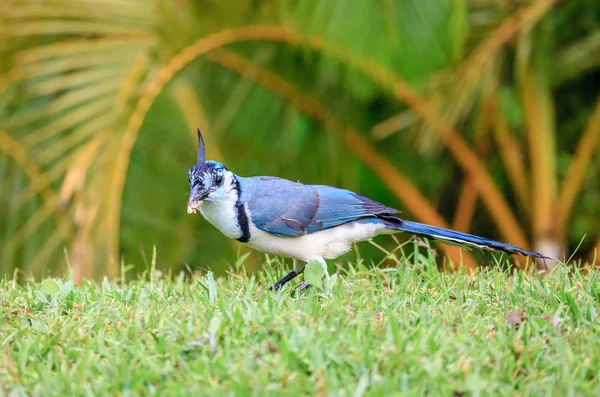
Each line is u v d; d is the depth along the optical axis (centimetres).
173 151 1389
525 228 1764
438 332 774
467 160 1583
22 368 728
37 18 1316
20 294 962
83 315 858
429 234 1043
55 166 1309
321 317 806
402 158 1644
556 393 666
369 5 1377
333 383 683
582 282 955
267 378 681
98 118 1294
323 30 1394
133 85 1311
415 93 1472
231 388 668
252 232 1015
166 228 1395
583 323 812
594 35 1633
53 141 1309
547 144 1586
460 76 1473
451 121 1505
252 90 1527
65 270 1287
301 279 1098
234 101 1510
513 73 1628
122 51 1323
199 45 1359
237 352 729
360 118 1586
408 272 1014
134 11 1334
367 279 1026
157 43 1339
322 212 1020
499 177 1791
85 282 1025
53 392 684
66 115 1298
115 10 1327
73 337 791
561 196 1605
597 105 1658
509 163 1644
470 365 710
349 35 1389
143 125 1355
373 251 1576
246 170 1518
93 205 1252
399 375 691
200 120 1440
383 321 812
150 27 1339
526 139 1700
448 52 1402
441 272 1062
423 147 1526
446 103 1484
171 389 675
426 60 1402
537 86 1574
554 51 1653
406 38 1385
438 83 1472
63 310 892
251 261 1466
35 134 1316
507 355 732
